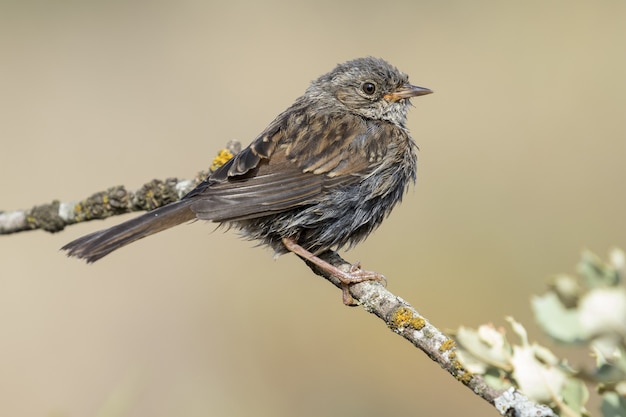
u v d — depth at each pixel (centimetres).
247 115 1490
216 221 703
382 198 782
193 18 1630
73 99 1516
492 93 1487
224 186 721
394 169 782
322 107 811
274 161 740
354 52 1563
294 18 1630
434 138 1440
